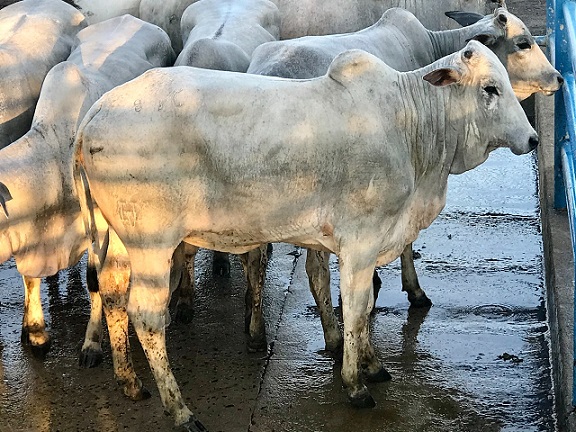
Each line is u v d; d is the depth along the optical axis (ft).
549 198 20.38
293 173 14.06
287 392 15.69
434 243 20.93
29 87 19.69
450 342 16.93
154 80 14.07
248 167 13.94
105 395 15.92
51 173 16.56
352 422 14.78
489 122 14.89
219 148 13.85
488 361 16.26
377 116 14.34
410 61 19.17
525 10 35.81
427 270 19.71
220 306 18.95
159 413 15.33
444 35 19.65
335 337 16.62
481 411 14.88
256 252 16.58
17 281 20.48
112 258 15.24
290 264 20.58
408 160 14.71
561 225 18.97
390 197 14.48
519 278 19.19
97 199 14.42
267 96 14.10
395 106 14.56
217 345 17.39
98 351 16.87
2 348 17.57
